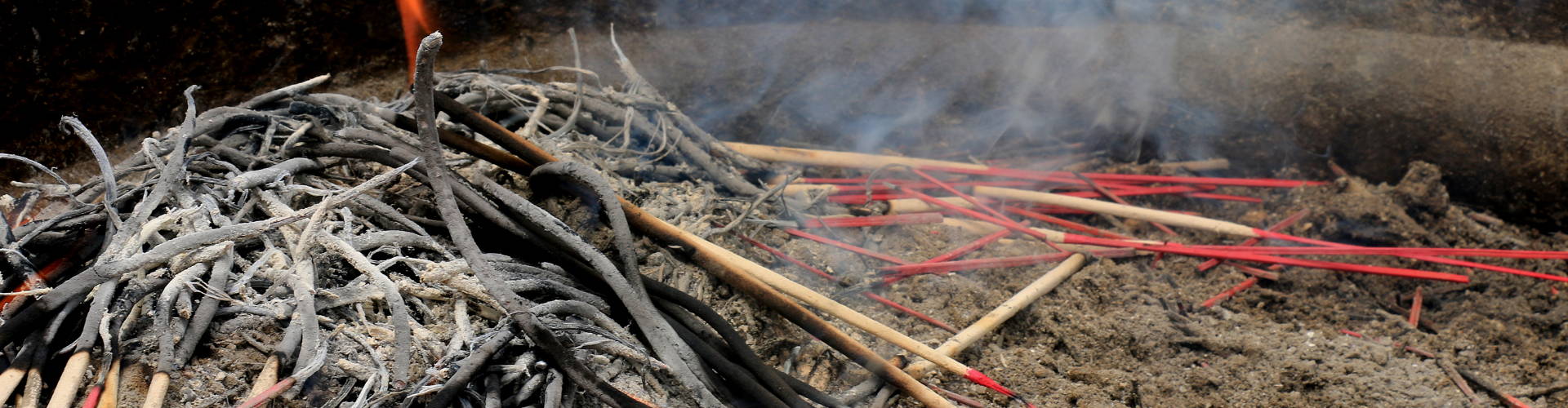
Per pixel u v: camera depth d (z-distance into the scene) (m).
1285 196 4.36
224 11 3.79
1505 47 4.10
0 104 3.54
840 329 3.18
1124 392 3.08
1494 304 3.62
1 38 3.44
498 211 2.74
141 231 2.35
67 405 2.05
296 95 3.23
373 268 2.40
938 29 4.55
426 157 2.52
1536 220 4.25
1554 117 4.02
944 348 3.09
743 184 3.75
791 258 3.47
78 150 3.76
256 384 2.17
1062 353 3.29
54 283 2.43
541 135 3.48
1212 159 4.69
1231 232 3.97
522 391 2.30
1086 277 3.52
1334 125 4.42
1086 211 4.13
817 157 4.18
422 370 2.33
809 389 2.78
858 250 3.58
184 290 2.26
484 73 3.88
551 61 4.37
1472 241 4.13
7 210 2.73
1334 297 3.67
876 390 2.92
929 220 3.83
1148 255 3.80
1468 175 4.31
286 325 2.34
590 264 2.66
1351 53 4.28
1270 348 3.29
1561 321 3.51
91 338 2.15
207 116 3.01
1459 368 3.29
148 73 3.76
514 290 2.48
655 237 2.95
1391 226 4.02
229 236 2.33
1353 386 3.13
